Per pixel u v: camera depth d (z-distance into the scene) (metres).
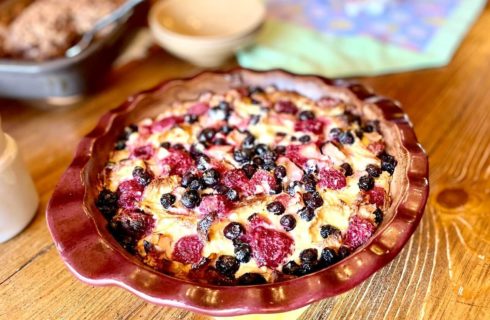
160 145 0.43
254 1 0.67
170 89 0.48
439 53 0.65
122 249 0.34
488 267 0.39
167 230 0.37
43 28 0.60
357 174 0.40
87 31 0.62
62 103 0.60
